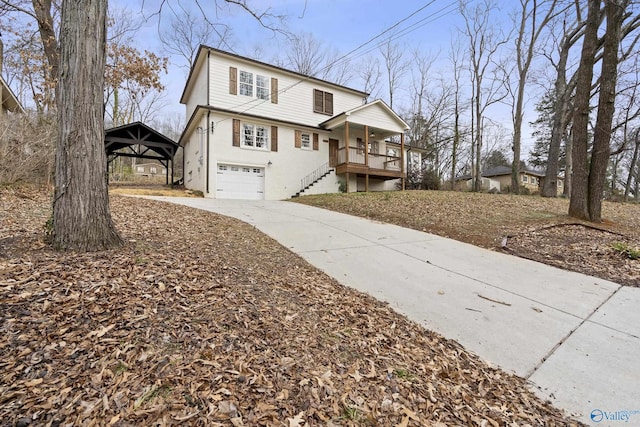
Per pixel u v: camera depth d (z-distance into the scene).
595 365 2.73
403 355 2.71
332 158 17.34
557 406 2.26
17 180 7.78
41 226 4.66
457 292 4.24
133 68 16.64
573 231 7.59
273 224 7.89
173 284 3.12
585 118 8.90
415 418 1.94
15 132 7.81
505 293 4.23
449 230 7.85
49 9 9.32
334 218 9.28
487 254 6.05
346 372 2.33
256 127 14.91
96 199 3.65
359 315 3.39
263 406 1.81
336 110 17.77
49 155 8.05
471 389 2.36
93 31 3.55
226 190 13.98
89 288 2.71
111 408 1.63
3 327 2.07
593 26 8.77
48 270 2.92
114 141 14.00
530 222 8.34
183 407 1.70
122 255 3.57
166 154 18.34
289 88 16.11
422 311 3.68
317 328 2.94
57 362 1.88
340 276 4.69
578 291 4.30
